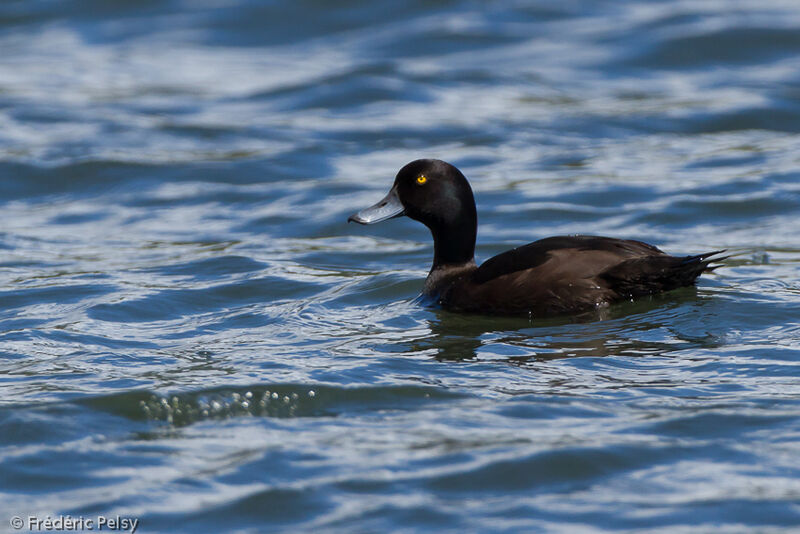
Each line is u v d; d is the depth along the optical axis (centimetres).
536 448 782
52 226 1747
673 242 1534
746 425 812
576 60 2686
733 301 1138
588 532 670
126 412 880
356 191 1859
